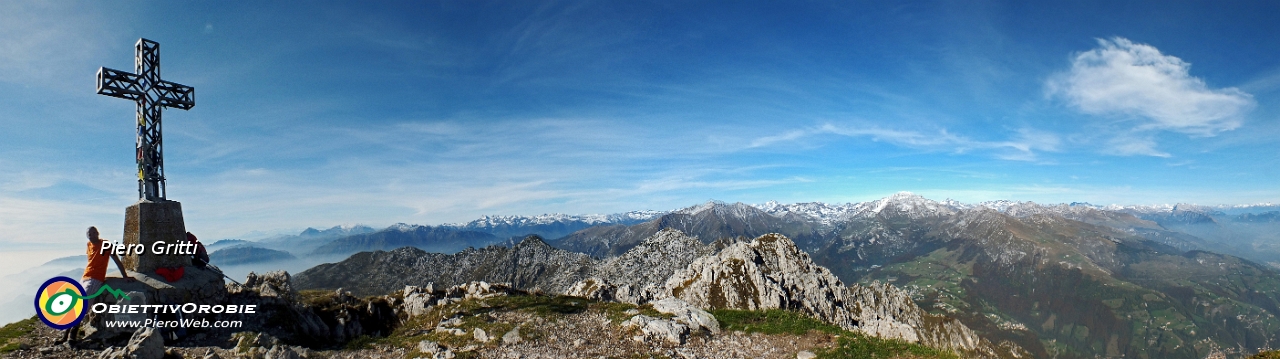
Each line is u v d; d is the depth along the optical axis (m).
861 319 72.19
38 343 24.25
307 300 44.53
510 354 28.38
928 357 27.16
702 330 32.97
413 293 48.66
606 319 36.06
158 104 33.22
